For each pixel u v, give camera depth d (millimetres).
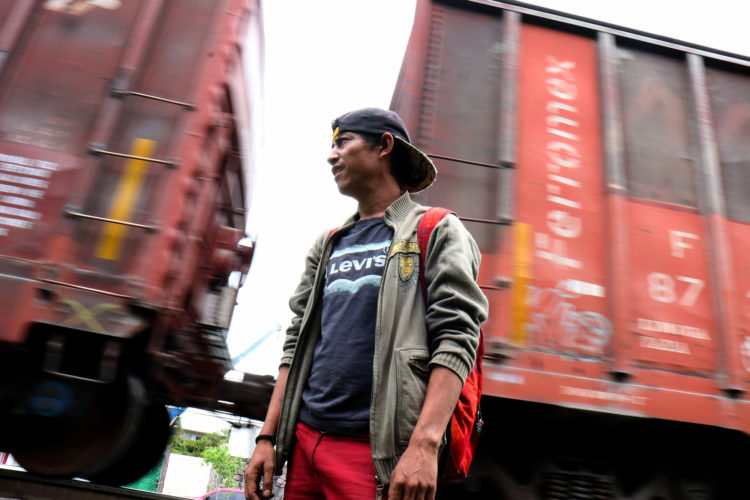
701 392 3178
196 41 3576
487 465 3395
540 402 2955
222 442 29250
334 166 1611
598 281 3297
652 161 3688
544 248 3295
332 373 1350
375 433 1212
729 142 3885
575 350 3111
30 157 3098
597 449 3525
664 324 3283
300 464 1388
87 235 2994
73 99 3268
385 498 1182
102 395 3100
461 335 1225
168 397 3707
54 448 3084
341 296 1443
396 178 1633
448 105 3564
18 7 3424
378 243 1479
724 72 4102
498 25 3855
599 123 3705
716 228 3561
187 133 3312
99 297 2869
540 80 3723
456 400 1186
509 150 3461
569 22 3910
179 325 3377
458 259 1314
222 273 4613
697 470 3592
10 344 2789
